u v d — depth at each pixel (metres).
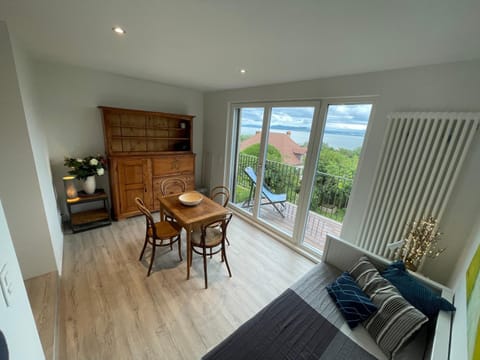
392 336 1.24
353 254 1.87
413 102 1.78
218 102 3.99
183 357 1.48
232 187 4.17
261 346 1.21
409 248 1.79
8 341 0.68
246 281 2.26
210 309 1.88
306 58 1.84
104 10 1.29
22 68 1.86
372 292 1.49
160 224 2.51
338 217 2.61
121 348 1.51
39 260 1.95
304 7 1.11
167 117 3.93
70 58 2.43
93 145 3.25
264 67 2.22
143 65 2.56
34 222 1.87
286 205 3.54
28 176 1.78
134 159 3.29
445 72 1.61
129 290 2.01
